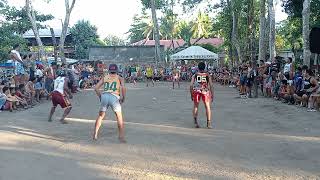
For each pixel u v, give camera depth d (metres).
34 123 12.19
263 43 27.41
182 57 40.09
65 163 7.54
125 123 12.19
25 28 33.25
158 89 27.70
